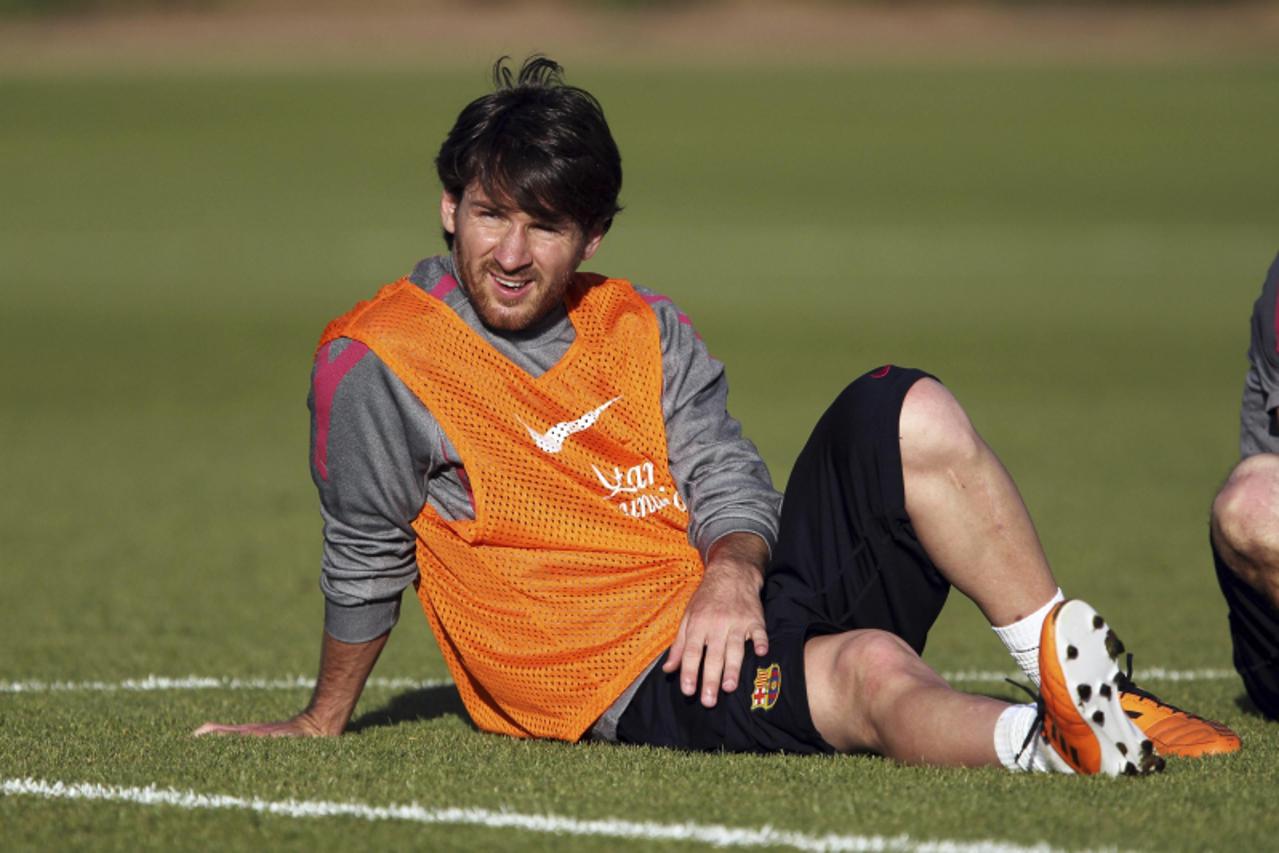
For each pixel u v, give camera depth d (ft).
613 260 313.12
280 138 493.77
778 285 285.23
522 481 48.57
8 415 171.83
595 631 48.19
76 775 44.70
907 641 48.03
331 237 341.00
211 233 347.15
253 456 149.48
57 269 301.43
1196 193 405.80
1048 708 41.27
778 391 185.06
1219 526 50.34
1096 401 178.70
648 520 49.19
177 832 39.37
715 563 47.67
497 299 48.16
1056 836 37.78
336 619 51.03
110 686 68.80
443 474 49.26
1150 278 292.81
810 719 44.96
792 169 445.78
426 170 439.63
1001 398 180.75
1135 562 101.45
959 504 45.68
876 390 46.60
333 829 39.29
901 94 581.94
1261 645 53.11
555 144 46.83
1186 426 162.30
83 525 116.47
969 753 43.24
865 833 38.17
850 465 46.50
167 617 87.04
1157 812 39.45
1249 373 55.98
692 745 46.91
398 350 48.44
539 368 49.60
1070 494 127.03
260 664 74.95
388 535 50.16
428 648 80.23
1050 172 440.04
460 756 46.70
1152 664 72.18
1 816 40.86
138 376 199.00
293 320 247.09
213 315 251.60
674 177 433.89
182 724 56.13
